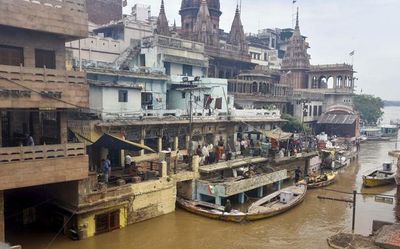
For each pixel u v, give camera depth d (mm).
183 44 39062
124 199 22422
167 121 30562
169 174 26094
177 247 20953
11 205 22812
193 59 39344
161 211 25219
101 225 21734
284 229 24312
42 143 22484
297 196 30094
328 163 44188
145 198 23969
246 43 55125
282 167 36469
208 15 49406
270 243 22031
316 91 71188
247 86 47906
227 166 30031
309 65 75812
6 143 21469
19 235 21266
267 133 38906
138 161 28859
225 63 49594
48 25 18516
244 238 22609
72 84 19531
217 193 26781
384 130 87000
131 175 25000
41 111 20391
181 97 36188
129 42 39781
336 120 66000
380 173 39406
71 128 26672
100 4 45000
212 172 29688
